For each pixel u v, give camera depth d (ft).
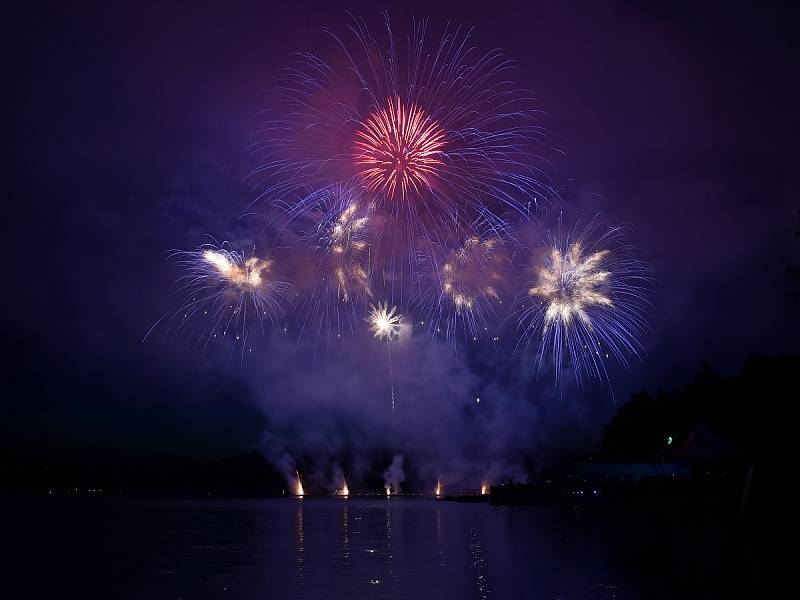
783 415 108.06
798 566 77.97
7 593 78.64
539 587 73.41
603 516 174.70
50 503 348.59
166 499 434.30
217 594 74.79
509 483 298.15
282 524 180.75
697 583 70.03
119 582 84.33
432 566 92.79
